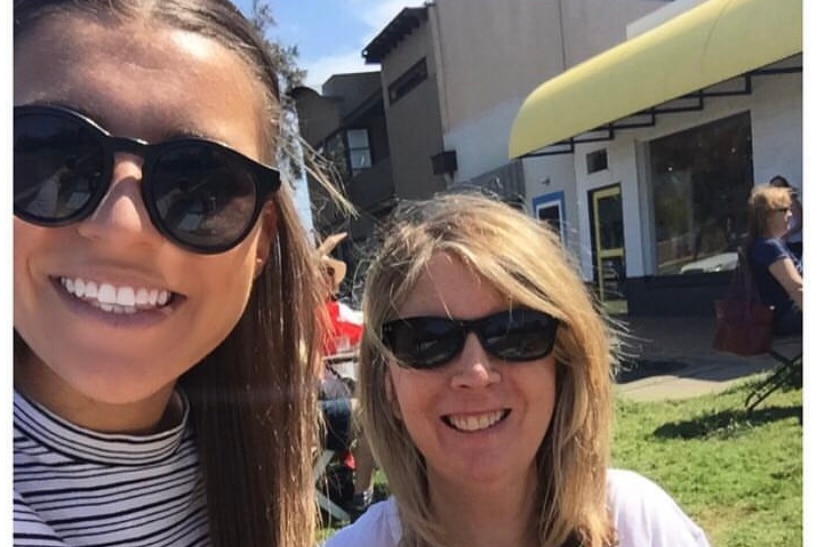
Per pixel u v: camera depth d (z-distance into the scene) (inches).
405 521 25.1
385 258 24.6
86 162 15.1
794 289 76.8
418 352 23.3
